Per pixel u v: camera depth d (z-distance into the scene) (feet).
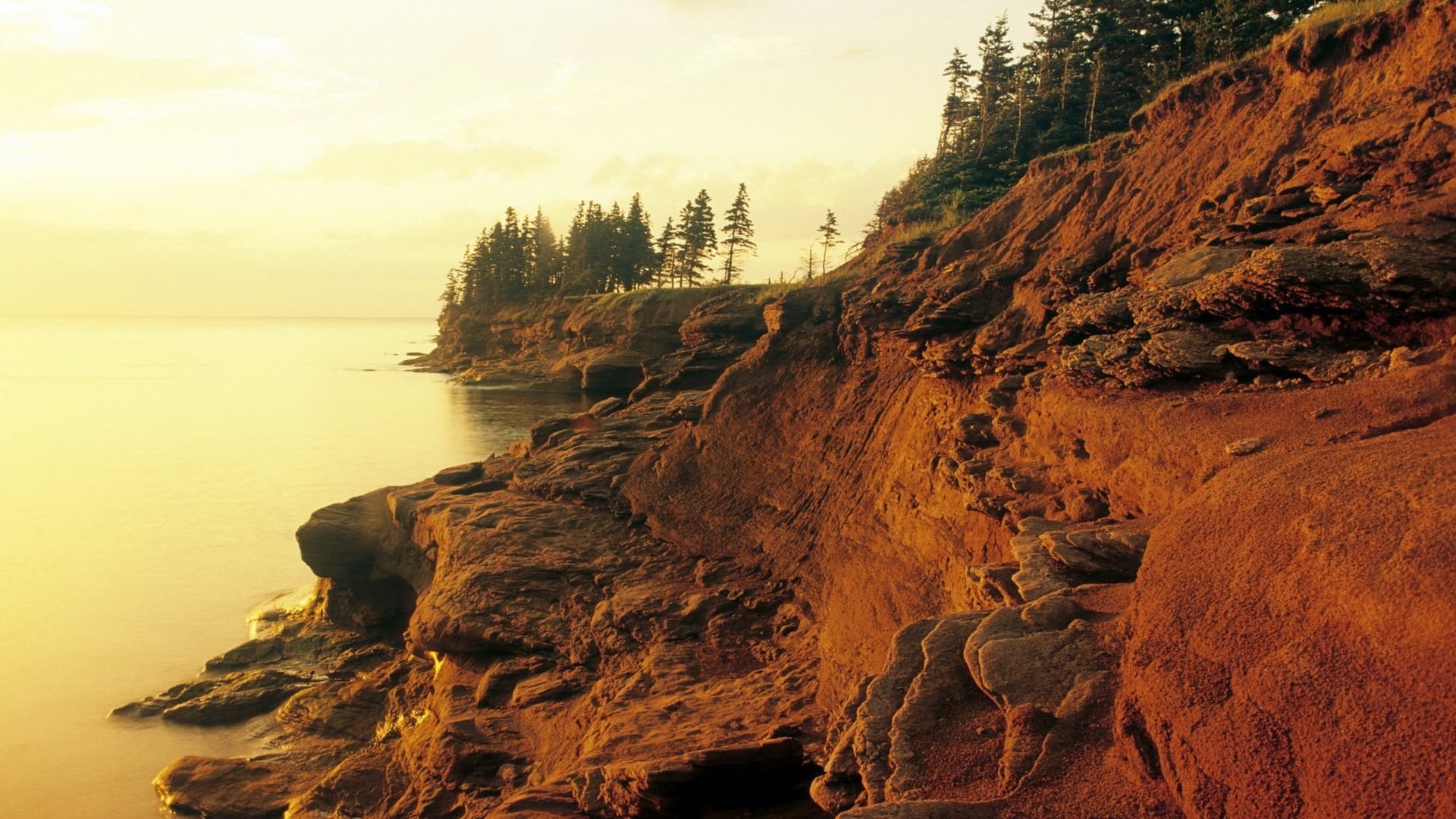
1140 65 161.79
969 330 78.13
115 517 165.78
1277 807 18.44
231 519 164.45
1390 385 33.96
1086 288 67.67
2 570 129.80
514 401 307.78
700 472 99.86
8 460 227.61
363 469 212.84
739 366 110.11
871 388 91.66
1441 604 16.81
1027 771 24.48
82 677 93.15
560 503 104.99
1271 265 41.96
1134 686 23.90
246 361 636.07
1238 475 25.73
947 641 31.83
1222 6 136.46
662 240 412.77
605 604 78.33
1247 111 68.69
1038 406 57.82
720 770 40.52
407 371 507.71
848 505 79.56
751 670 65.57
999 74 192.24
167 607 114.73
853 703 35.35
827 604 70.03
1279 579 20.80
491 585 83.92
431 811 58.65
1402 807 15.79
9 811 68.54
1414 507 19.35
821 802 30.50
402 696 82.17
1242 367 43.27
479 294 468.34
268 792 69.36
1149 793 22.24
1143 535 33.91
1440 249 39.17
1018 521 48.73
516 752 62.28
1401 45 57.41
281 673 92.02
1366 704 17.16
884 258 116.67
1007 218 95.71
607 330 285.23
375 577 106.73
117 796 70.85
